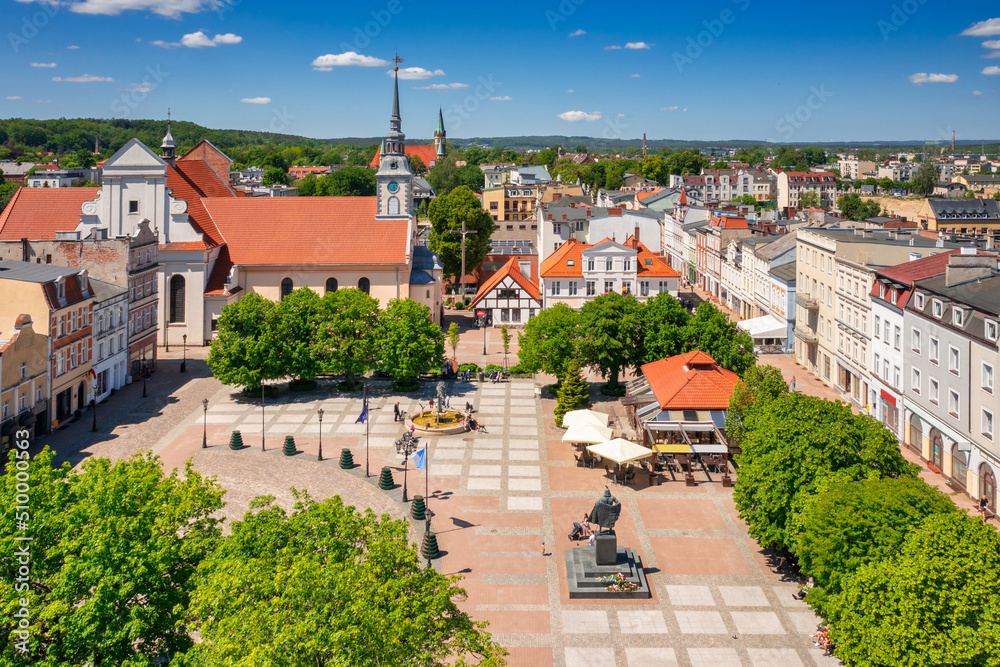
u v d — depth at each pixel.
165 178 110.25
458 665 27.19
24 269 75.69
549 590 45.53
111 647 28.62
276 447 69.69
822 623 40.25
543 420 78.56
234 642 24.44
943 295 61.25
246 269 115.06
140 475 36.00
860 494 36.41
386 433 74.00
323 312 88.12
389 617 26.12
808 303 94.38
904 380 68.44
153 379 93.69
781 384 59.16
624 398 72.69
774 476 43.75
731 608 43.59
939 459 62.81
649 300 85.81
